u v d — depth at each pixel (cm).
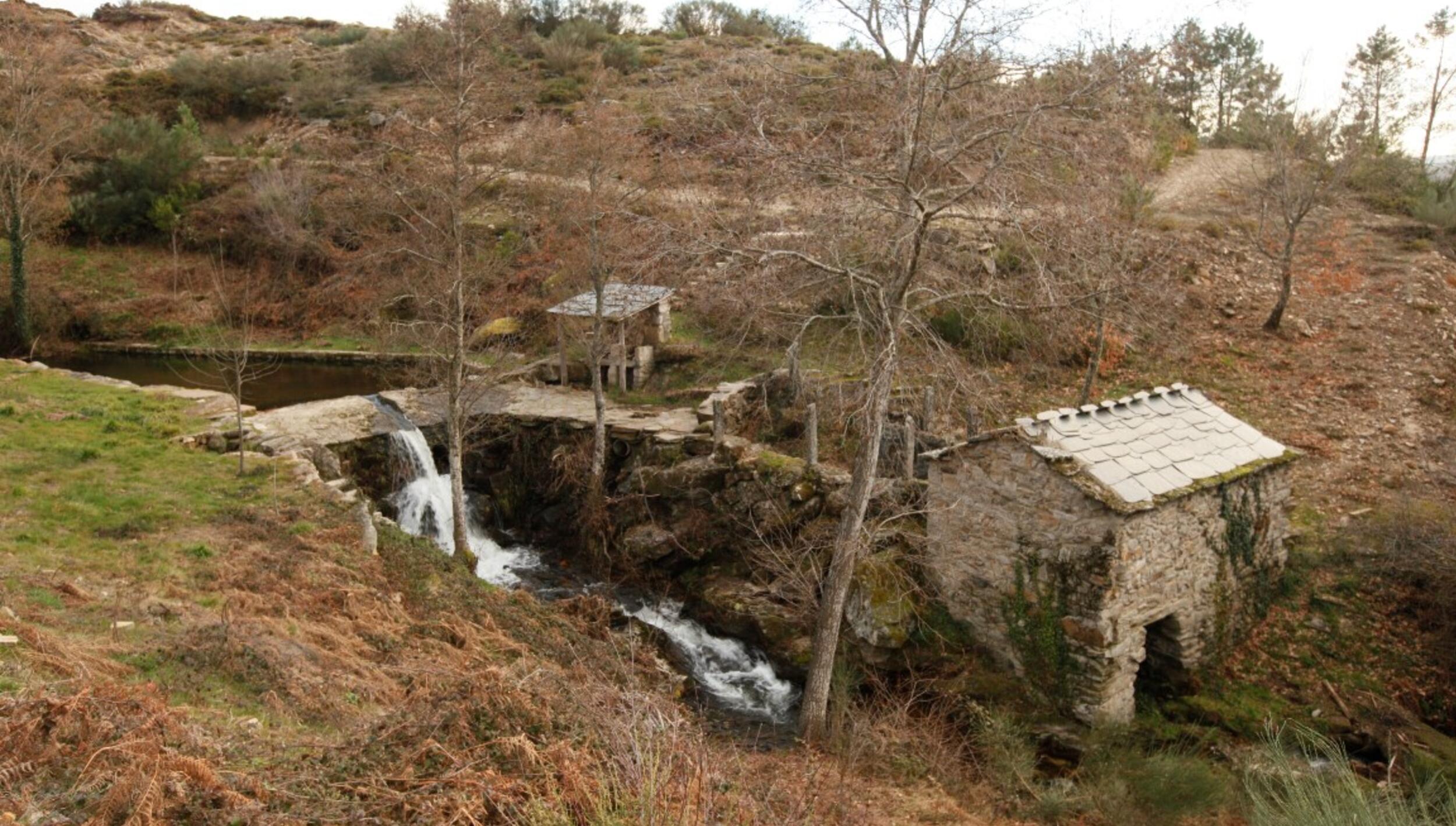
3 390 1794
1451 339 1998
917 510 1280
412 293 1619
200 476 1420
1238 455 1257
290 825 491
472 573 1413
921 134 959
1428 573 1270
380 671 877
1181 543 1168
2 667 651
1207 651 1215
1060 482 1120
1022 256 1080
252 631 863
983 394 1072
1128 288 1075
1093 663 1105
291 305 2897
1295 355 2014
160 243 3234
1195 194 2758
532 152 1541
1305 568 1368
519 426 1902
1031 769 1036
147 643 815
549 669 852
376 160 1680
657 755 559
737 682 1370
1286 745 1090
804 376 1519
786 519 1502
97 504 1251
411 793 534
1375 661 1213
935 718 1147
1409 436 1719
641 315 2161
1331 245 2433
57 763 515
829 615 1112
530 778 564
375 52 4412
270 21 5775
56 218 3052
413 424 1880
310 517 1312
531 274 2334
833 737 1084
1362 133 2559
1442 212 2528
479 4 1437
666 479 1650
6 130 2856
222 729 641
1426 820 728
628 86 3578
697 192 1509
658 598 1591
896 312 1024
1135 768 992
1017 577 1184
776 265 1018
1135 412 1273
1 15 3331
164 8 5575
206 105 4175
